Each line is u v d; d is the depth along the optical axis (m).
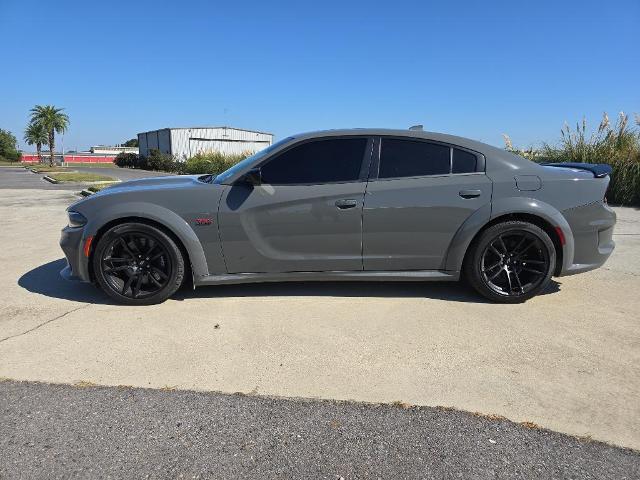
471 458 2.09
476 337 3.36
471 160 4.06
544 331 3.46
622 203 10.70
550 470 2.02
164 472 2.01
